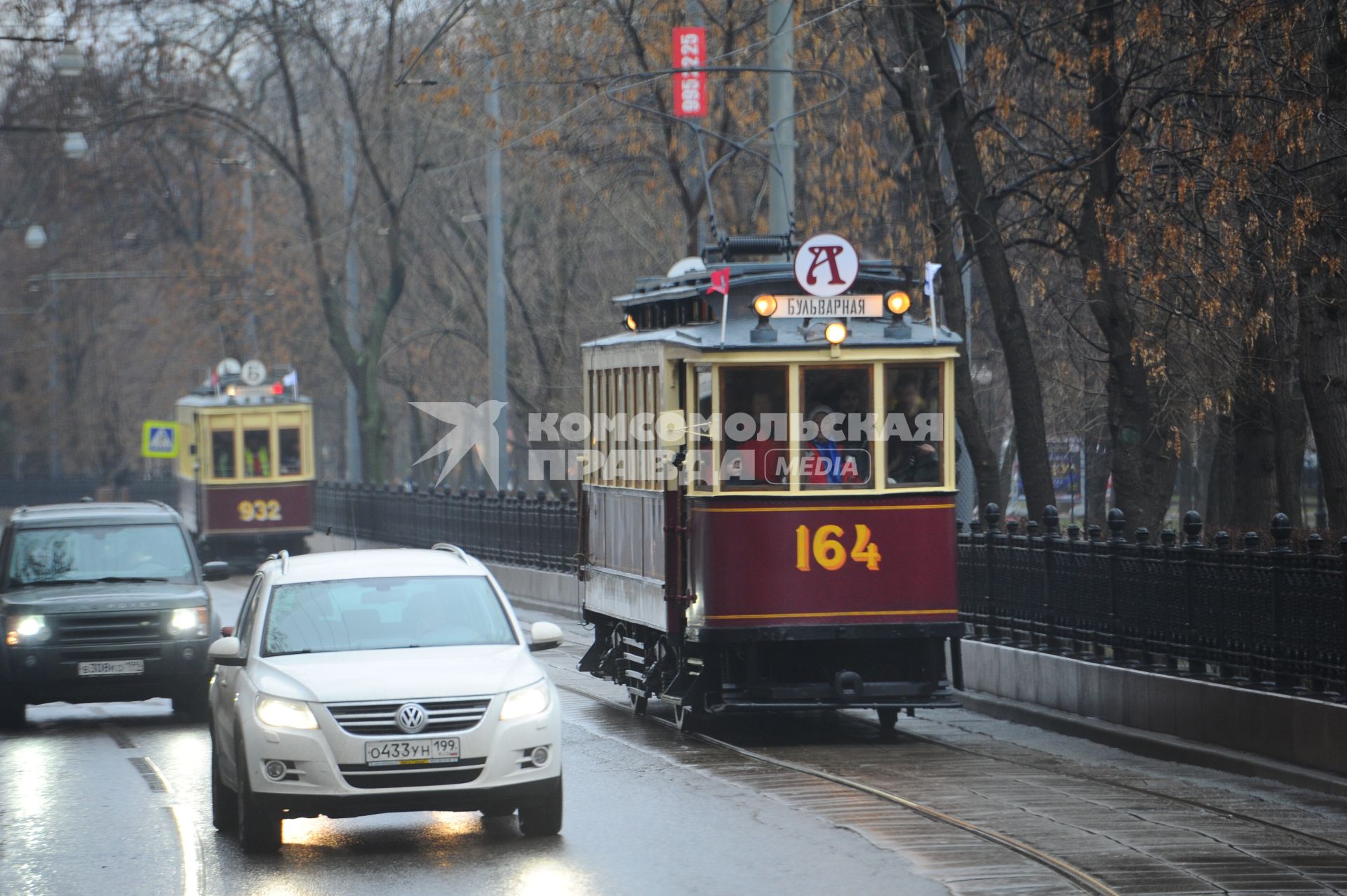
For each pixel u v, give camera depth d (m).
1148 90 75.00
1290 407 85.44
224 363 166.00
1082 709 60.75
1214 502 104.19
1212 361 78.38
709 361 56.62
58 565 70.19
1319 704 47.22
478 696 39.03
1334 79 64.12
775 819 42.09
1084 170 80.75
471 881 35.94
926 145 84.44
